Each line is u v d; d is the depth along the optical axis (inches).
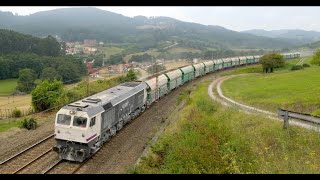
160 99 2196.1
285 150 869.2
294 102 1513.3
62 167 1024.9
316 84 2015.3
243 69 3937.0
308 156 811.4
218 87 2401.6
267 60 3479.3
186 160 863.7
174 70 2706.7
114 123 1312.7
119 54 6688.0
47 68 3890.3
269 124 1102.4
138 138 1334.9
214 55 7121.1
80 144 1076.5
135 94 1612.9
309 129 990.4
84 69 4389.8
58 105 1825.8
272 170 735.1
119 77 2812.5
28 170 977.5
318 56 2544.3
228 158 835.4
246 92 2006.6
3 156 1080.2
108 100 1278.3
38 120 1563.7
